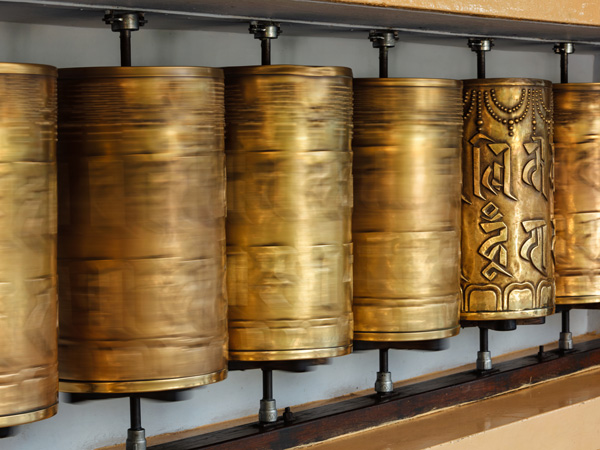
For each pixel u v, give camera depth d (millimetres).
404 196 1260
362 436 1390
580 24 1359
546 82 1464
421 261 1272
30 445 1204
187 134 1000
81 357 1009
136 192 988
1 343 887
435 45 1662
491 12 1232
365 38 1511
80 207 999
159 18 1167
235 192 1127
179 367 1013
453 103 1294
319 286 1143
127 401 1307
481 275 1436
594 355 1808
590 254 1591
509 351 1881
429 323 1282
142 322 999
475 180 1433
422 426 1436
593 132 1579
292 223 1124
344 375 1585
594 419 1585
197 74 1004
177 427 1369
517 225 1434
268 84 1108
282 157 1114
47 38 1191
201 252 1022
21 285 897
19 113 882
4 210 879
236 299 1134
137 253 994
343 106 1155
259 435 1295
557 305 1612
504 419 1464
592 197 1586
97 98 984
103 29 1241
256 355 1132
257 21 1225
